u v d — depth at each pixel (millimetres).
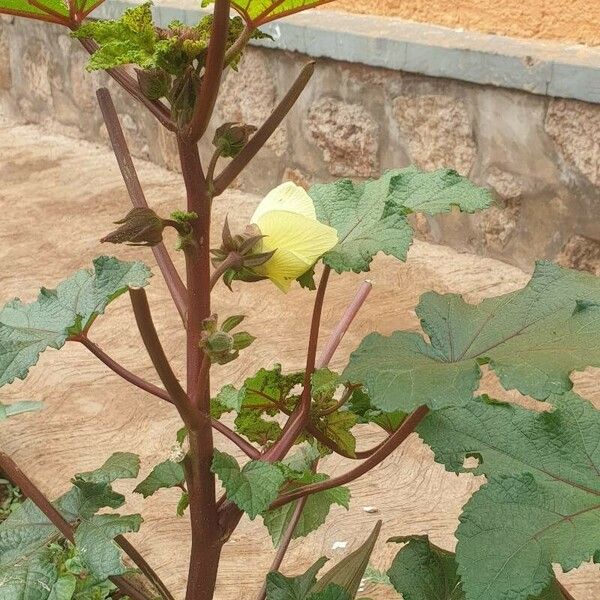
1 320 610
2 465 650
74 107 3506
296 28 2586
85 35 523
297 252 568
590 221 2127
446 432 594
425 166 2432
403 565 695
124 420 1781
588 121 2064
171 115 539
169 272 635
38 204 2943
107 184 3074
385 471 1594
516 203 2264
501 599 477
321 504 854
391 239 593
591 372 1831
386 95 2459
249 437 716
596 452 560
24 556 665
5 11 594
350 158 2604
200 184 544
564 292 578
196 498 622
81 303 602
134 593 723
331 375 620
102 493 682
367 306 2176
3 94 3830
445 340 575
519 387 512
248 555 1408
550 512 516
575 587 1277
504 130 2232
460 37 2338
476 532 507
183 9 2805
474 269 2318
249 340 581
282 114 554
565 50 2148
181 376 1931
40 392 1897
